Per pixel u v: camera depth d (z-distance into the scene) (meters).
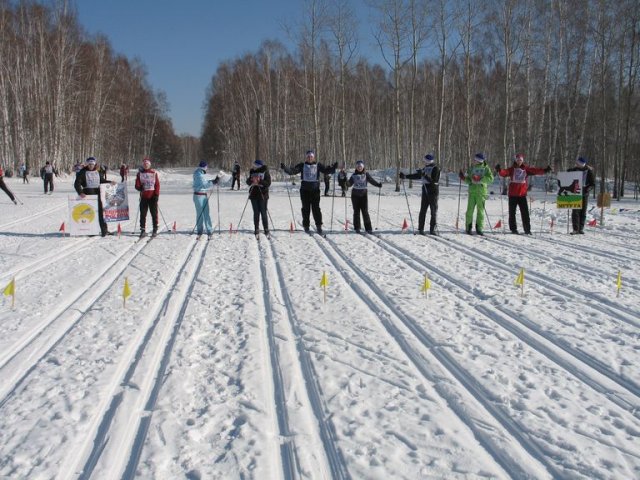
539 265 8.68
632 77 26.38
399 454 3.19
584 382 4.22
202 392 4.00
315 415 3.69
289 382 4.19
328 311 6.03
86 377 4.27
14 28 40.97
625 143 27.23
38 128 40.06
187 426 3.50
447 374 4.34
